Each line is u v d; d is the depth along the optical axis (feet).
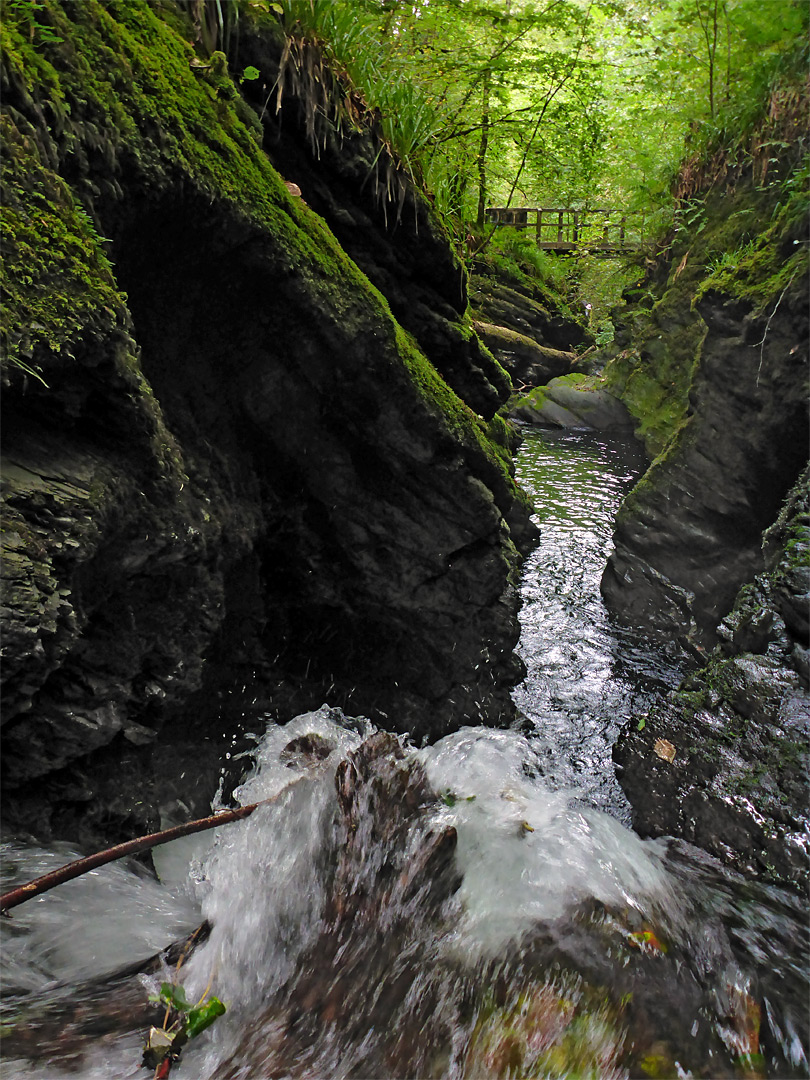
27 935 6.57
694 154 27.09
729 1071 5.99
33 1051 5.47
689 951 7.25
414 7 18.33
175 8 10.34
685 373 31.14
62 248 7.06
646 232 35.83
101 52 8.21
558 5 25.30
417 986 6.55
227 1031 6.09
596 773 12.69
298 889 7.85
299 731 11.78
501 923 7.29
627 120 34.17
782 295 15.69
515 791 11.12
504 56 24.45
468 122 24.44
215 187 9.14
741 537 17.61
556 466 31.78
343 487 11.67
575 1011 6.29
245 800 10.48
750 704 11.22
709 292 18.25
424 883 7.89
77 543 6.95
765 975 7.18
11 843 7.35
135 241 8.74
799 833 9.25
